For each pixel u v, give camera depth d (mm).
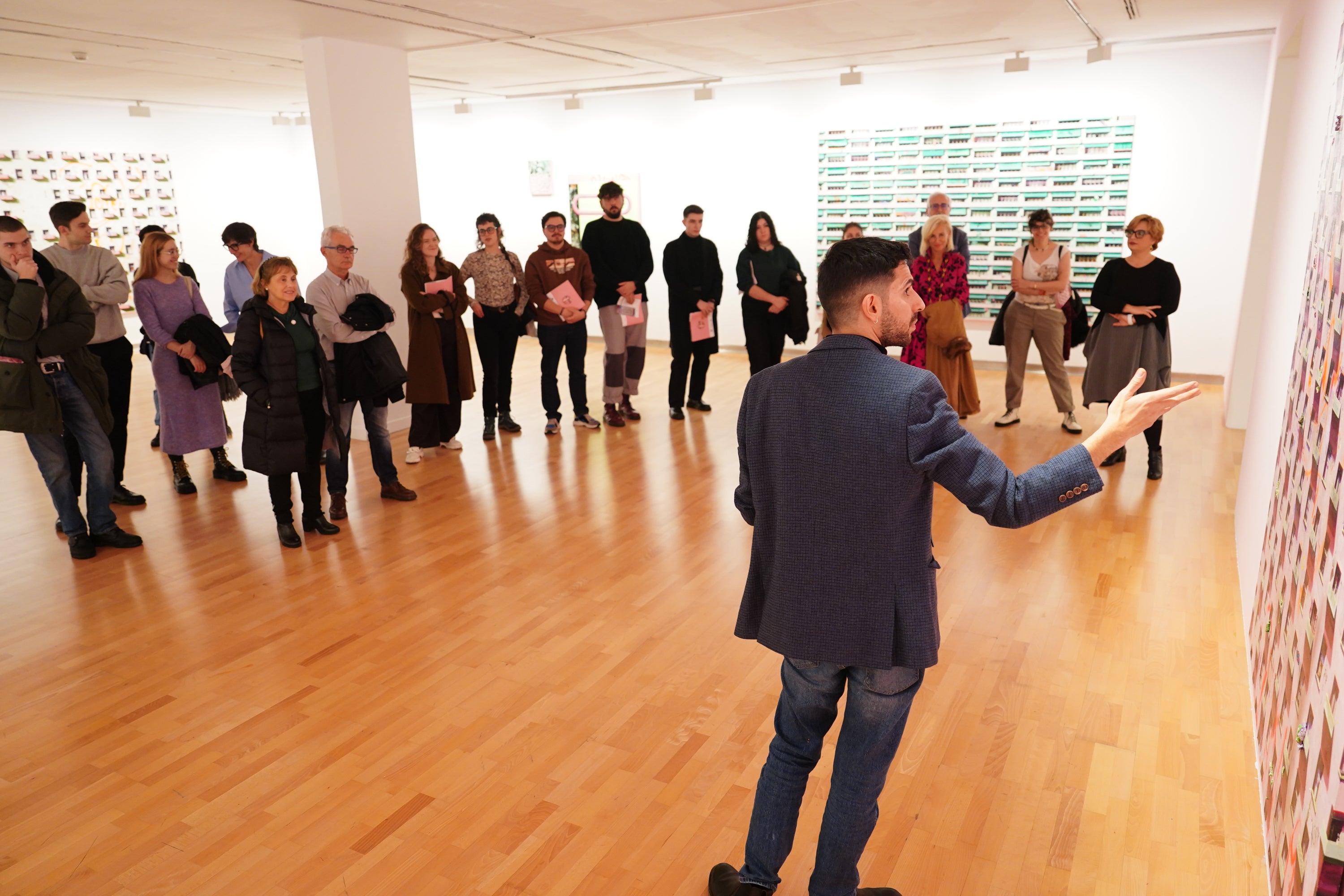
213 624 3447
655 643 3234
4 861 2178
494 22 5449
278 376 3992
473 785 2447
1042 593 3564
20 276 3611
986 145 7930
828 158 8594
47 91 8469
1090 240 7715
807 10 5328
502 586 3752
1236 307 7254
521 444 5957
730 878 2012
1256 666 2727
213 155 10836
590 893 2051
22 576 3938
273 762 2561
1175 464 5207
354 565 3996
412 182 6262
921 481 1575
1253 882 2041
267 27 5406
